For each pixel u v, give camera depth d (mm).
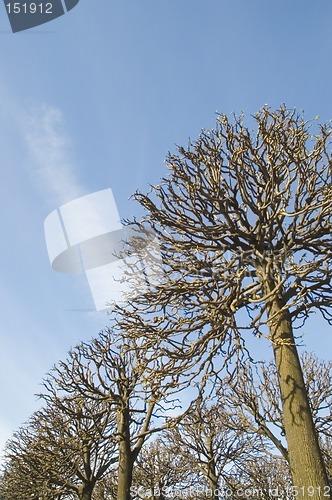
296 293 7773
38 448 13844
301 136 8008
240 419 12945
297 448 6355
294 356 7109
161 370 7836
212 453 16609
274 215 7629
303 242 7812
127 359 12672
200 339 7551
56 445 13156
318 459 6234
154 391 8133
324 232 7723
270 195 7785
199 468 16797
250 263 7965
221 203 7832
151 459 19500
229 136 8484
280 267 7234
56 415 14945
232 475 16531
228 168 8258
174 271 8305
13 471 16500
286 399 6805
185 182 8172
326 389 13531
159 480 18766
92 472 14586
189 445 16266
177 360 7785
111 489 19812
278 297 7559
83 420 14883
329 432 13102
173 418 8586
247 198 7910
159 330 7906
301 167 7711
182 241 8242
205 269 7875
